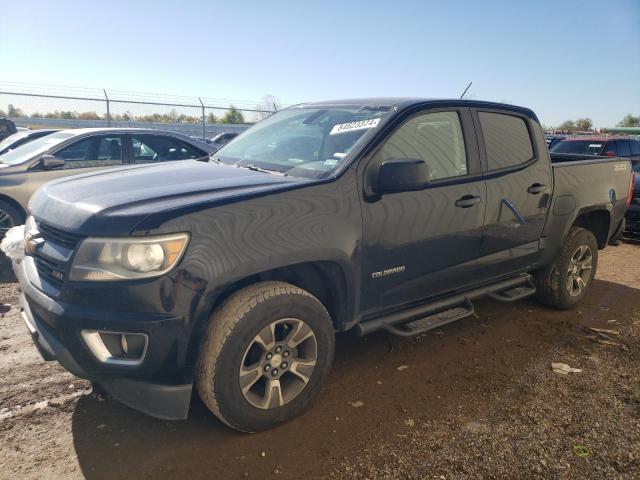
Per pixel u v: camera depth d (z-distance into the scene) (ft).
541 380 11.27
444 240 11.36
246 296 8.44
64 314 7.78
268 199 8.73
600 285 18.67
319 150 10.94
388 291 10.68
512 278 13.97
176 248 7.70
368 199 9.95
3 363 11.55
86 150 22.44
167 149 24.75
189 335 7.90
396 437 9.06
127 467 8.16
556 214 14.30
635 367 11.96
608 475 8.13
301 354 9.41
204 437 8.97
